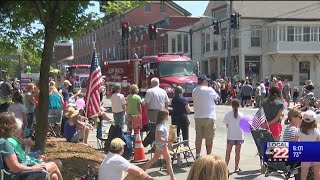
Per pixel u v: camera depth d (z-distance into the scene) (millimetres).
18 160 5523
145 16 50312
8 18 8336
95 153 9594
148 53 51969
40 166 5469
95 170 7598
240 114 8641
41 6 7105
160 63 24922
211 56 40938
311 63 21141
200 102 9281
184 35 46469
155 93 10656
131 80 27344
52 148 9461
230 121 8625
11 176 5219
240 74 35531
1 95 18891
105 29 56875
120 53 53938
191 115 21484
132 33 53906
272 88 8406
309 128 6516
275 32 29531
